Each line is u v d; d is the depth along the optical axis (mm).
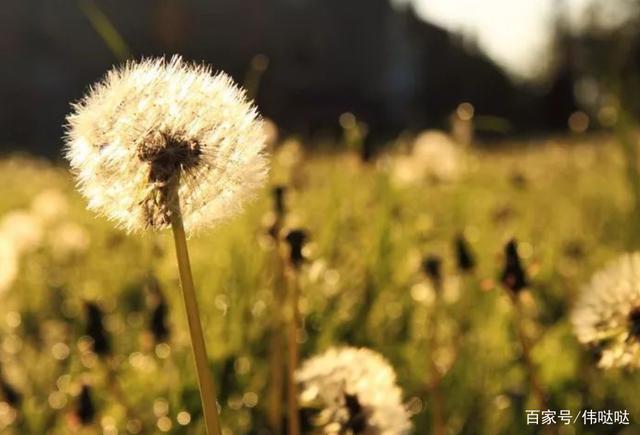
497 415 3488
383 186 6031
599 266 5266
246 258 4461
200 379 1711
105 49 46812
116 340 4344
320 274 4188
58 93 45812
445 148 8195
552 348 3924
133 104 1781
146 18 37875
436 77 46750
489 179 10344
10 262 5680
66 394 3863
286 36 43000
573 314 2389
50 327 5031
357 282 4691
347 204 5895
